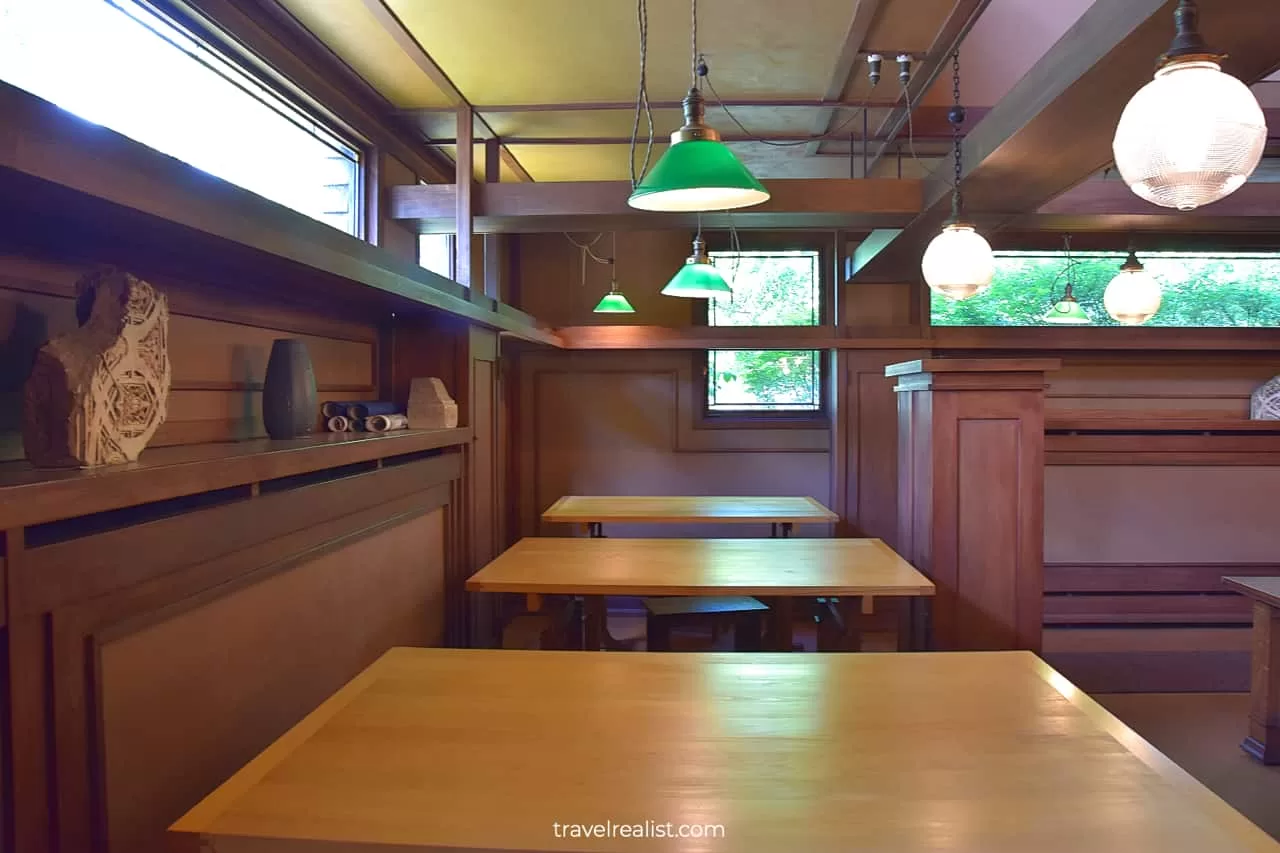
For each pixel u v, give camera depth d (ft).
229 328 7.75
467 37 10.46
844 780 4.33
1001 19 13.20
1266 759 11.05
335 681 7.41
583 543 11.71
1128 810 4.04
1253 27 6.39
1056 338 19.80
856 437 20.08
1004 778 4.36
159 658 4.90
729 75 11.87
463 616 11.18
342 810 4.00
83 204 4.21
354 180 12.61
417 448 9.21
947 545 9.55
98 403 4.69
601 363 21.34
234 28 8.68
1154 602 18.08
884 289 20.81
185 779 5.16
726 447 21.27
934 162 16.99
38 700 3.89
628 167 16.61
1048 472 18.28
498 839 3.75
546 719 5.11
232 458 5.39
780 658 6.32
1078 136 9.10
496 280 18.95
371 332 10.94
